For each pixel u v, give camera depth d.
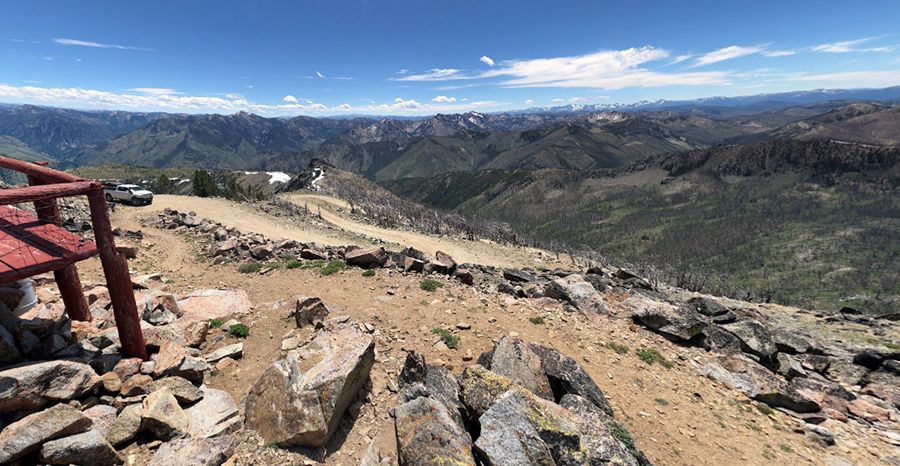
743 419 11.08
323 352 8.79
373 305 13.96
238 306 12.75
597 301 17.23
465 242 64.69
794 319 29.47
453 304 14.62
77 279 8.88
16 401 5.87
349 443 7.38
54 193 6.02
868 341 24.34
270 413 7.27
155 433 6.56
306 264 19.16
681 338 15.02
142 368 7.70
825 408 12.96
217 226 29.61
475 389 8.36
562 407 8.16
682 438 9.49
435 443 6.63
